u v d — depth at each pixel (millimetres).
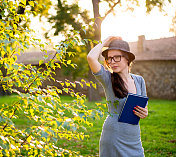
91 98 13758
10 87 2066
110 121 2268
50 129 1884
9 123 1758
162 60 19859
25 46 1940
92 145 6305
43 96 1838
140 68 20797
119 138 2225
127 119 2230
